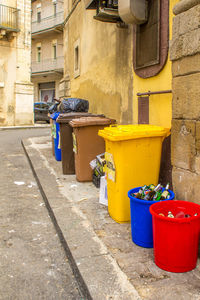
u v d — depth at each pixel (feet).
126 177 11.32
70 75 37.88
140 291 7.58
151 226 9.68
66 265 9.47
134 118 17.44
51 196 14.97
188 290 7.64
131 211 10.17
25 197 16.19
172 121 10.68
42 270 9.16
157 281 8.02
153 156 11.55
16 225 12.44
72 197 14.82
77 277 8.63
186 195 10.03
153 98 14.93
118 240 10.33
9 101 64.64
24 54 65.62
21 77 65.67
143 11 14.87
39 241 11.05
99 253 9.43
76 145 17.13
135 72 16.65
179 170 10.40
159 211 9.16
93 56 26.48
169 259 8.38
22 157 28.02
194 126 9.46
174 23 10.21
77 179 17.79
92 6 19.39
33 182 19.24
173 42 10.28
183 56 9.81
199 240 9.21
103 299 7.29
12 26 63.10
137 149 11.25
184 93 9.93
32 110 67.72
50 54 107.04
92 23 26.63
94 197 14.80
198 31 8.96
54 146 24.79
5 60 63.36
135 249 9.76
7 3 62.13
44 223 12.69
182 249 8.26
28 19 65.36
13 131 55.31
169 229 8.21
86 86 29.35
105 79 23.00
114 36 20.66
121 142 10.94
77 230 11.05
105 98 23.12
